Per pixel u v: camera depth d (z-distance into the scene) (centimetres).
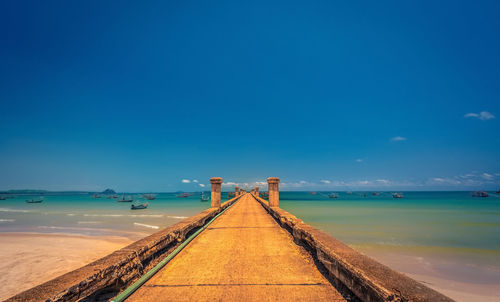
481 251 1373
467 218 3014
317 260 432
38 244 1669
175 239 499
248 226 850
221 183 1244
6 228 2427
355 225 2358
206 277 363
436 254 1310
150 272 367
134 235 1986
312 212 3750
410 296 183
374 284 209
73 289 212
